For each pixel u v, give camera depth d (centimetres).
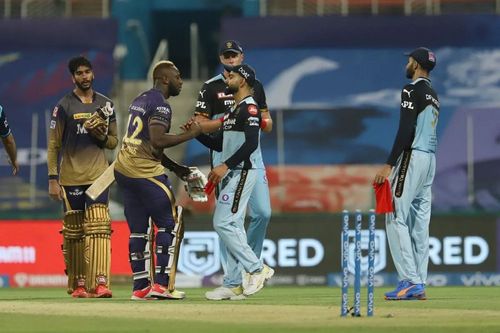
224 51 3622
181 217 3497
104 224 3703
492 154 9131
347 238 2623
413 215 3562
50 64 9712
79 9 10488
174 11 11125
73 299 3703
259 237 3603
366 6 10169
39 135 9325
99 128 3656
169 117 3416
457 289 5009
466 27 9712
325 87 9550
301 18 9744
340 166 8694
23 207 8631
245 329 2273
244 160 3378
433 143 3494
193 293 4428
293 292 4575
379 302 3369
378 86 9544
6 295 4381
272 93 9556
